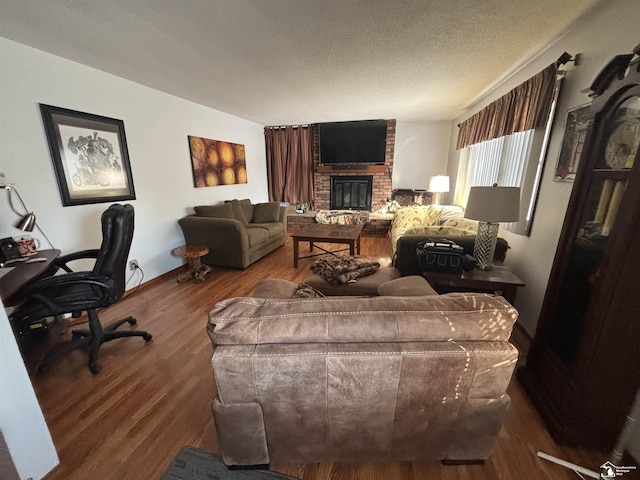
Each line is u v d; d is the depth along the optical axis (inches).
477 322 37.5
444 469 46.2
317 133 217.9
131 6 61.1
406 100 143.6
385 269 93.8
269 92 128.4
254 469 46.6
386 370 36.5
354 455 44.3
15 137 78.5
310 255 166.2
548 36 76.3
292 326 37.6
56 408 59.0
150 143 122.6
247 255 141.6
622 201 40.7
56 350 77.6
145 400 61.1
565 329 54.3
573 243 53.5
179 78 108.6
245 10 62.9
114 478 45.4
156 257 129.4
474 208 76.9
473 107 152.6
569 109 70.7
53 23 67.8
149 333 85.1
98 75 99.0
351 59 91.0
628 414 44.4
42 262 73.3
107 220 65.2
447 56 89.2
